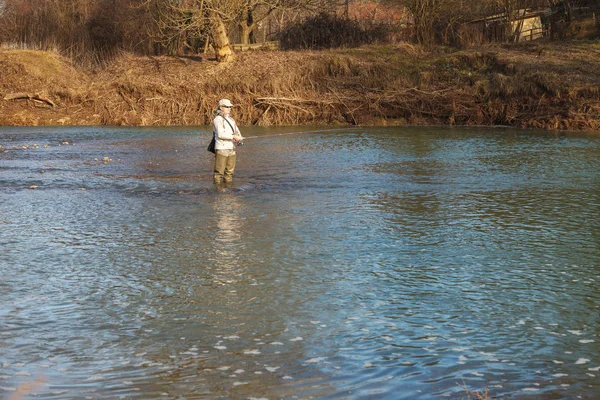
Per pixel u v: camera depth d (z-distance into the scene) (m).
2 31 39.94
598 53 30.48
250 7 36.41
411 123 29.08
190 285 6.57
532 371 4.54
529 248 8.02
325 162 16.70
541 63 29.56
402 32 37.16
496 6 35.94
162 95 31.73
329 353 4.85
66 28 39.47
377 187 12.80
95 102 31.84
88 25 39.50
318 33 37.41
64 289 6.43
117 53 38.41
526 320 5.55
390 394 4.18
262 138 23.38
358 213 10.27
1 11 41.09
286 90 31.03
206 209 10.64
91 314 5.71
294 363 4.68
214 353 4.86
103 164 16.62
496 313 5.72
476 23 35.84
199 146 21.08
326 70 31.98
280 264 7.34
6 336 5.20
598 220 9.58
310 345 5.01
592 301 6.05
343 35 37.25
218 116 13.35
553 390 4.24
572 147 19.44
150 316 5.67
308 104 30.47
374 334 5.23
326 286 6.52
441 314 5.70
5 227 9.25
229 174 13.52
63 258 7.60
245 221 9.70
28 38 39.22
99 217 9.99
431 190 12.38
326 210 10.54
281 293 6.30
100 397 4.15
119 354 4.85
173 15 36.78
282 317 5.63
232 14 34.34
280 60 33.56
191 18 34.06
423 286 6.51
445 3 35.69
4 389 4.26
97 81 33.75
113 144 21.77
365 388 4.27
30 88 32.56
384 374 4.49
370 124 29.45
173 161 17.23
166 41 37.66
